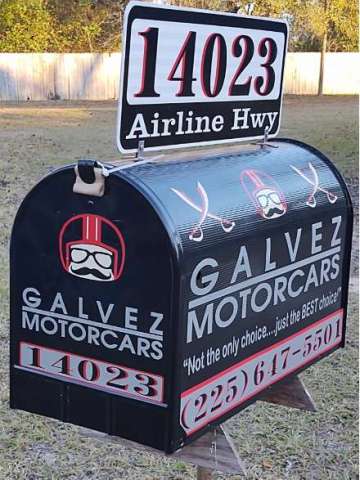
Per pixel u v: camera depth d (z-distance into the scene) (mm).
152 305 1888
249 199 2148
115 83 26891
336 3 24828
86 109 22406
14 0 27859
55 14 28234
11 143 14281
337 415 3943
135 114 2076
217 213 2008
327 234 2516
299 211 2344
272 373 2309
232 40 2355
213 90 2326
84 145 14164
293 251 2334
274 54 2561
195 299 1918
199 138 2320
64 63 26500
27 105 23953
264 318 2229
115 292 1935
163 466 3482
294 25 25531
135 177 1899
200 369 1977
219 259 1996
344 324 2717
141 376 1935
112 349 1967
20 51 28312
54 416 2088
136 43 2033
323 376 4359
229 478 3371
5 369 4414
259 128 2570
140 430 1956
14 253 2064
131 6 1994
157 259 1859
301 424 3850
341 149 13383
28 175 10789
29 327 2086
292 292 2359
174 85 2180
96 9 27562
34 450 3615
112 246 1915
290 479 3395
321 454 3596
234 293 2076
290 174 2393
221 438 2094
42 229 2010
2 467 3457
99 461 3527
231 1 21766
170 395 1896
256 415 3918
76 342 2020
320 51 28656
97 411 2018
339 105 23312
